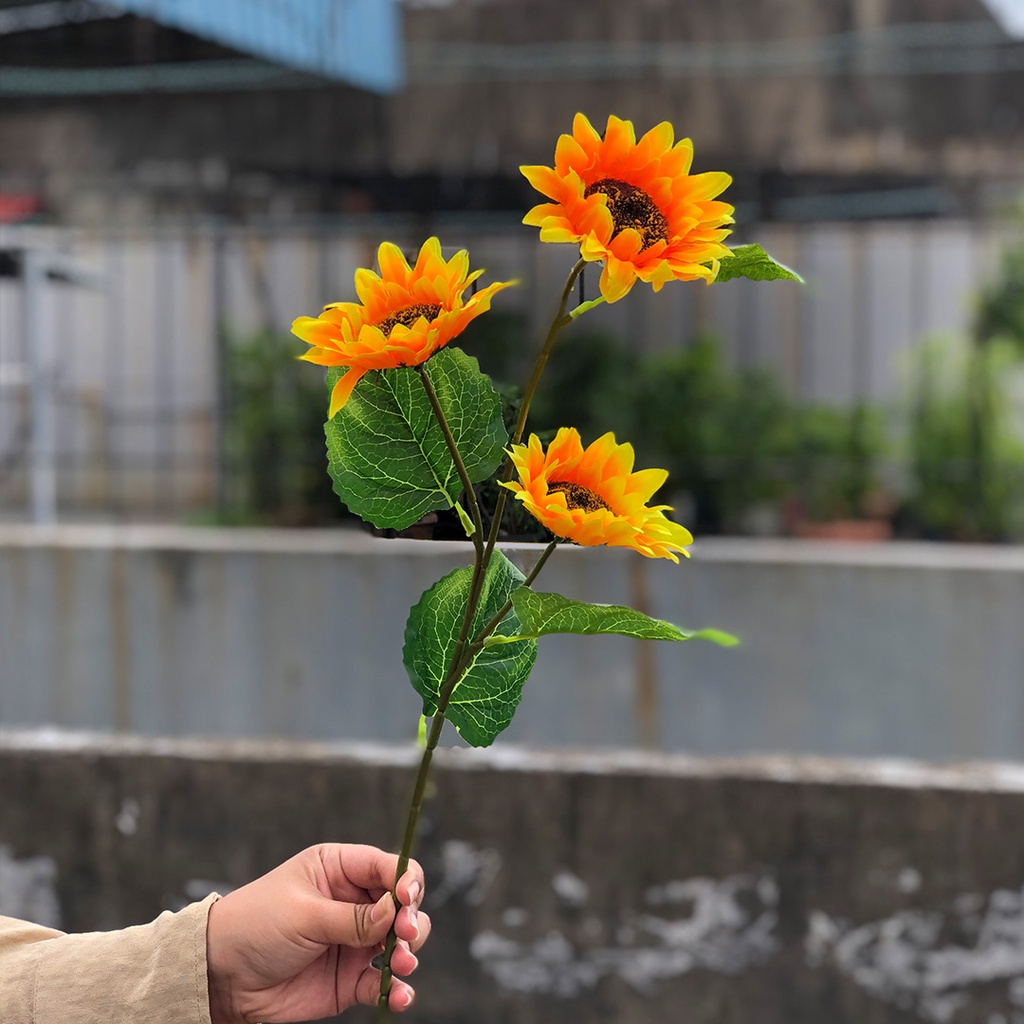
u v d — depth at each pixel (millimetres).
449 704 728
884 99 8023
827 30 8000
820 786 2070
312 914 783
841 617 3787
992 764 2158
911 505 7750
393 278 647
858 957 2066
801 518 7809
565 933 2119
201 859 2223
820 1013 2070
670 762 2143
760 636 3816
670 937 2102
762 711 3814
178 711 4141
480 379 689
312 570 4059
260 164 8398
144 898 2232
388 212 8539
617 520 577
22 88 7922
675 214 606
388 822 2176
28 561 4211
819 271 8812
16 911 2254
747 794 2088
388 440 693
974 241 8414
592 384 7895
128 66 7738
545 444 808
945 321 8719
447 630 729
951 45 7926
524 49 8180
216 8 5887
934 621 3740
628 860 2109
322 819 2191
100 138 8430
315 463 8180
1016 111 7934
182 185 8547
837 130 8062
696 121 8141
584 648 3859
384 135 8312
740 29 8047
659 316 8805
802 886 2078
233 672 4109
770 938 2084
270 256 9109
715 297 8820
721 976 2092
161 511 9852
